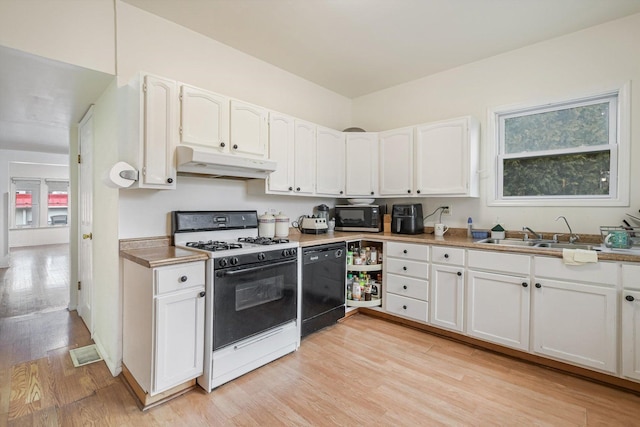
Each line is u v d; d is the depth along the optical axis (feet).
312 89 11.62
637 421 5.41
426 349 8.12
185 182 8.04
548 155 8.91
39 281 15.20
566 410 5.70
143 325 5.80
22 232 26.99
